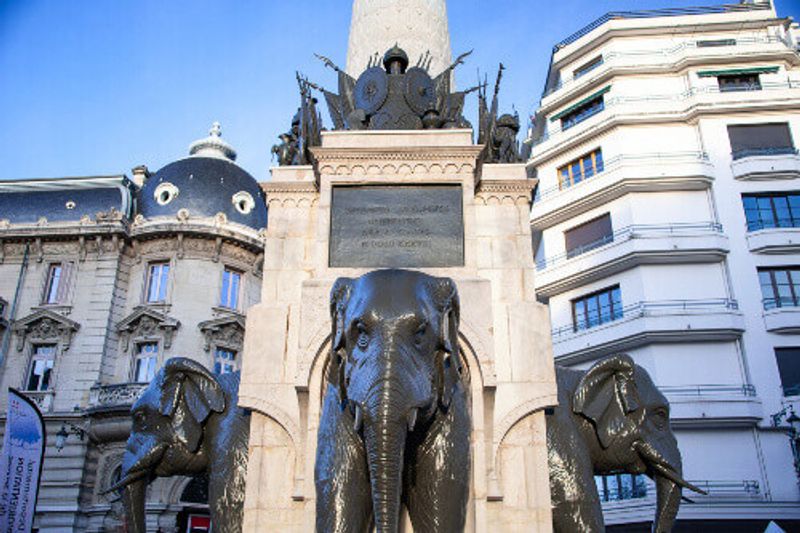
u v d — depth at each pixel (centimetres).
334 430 487
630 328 2802
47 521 2836
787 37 3416
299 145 724
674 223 3016
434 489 482
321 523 471
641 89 3344
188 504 2850
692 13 3475
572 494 607
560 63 3666
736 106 3139
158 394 685
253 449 579
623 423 671
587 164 3341
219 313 3284
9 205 3544
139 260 3356
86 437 2959
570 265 3086
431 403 465
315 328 585
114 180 3625
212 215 3459
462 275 614
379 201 646
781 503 2453
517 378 592
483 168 682
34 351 3259
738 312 2772
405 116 713
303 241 656
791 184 3011
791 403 2641
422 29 911
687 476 2570
